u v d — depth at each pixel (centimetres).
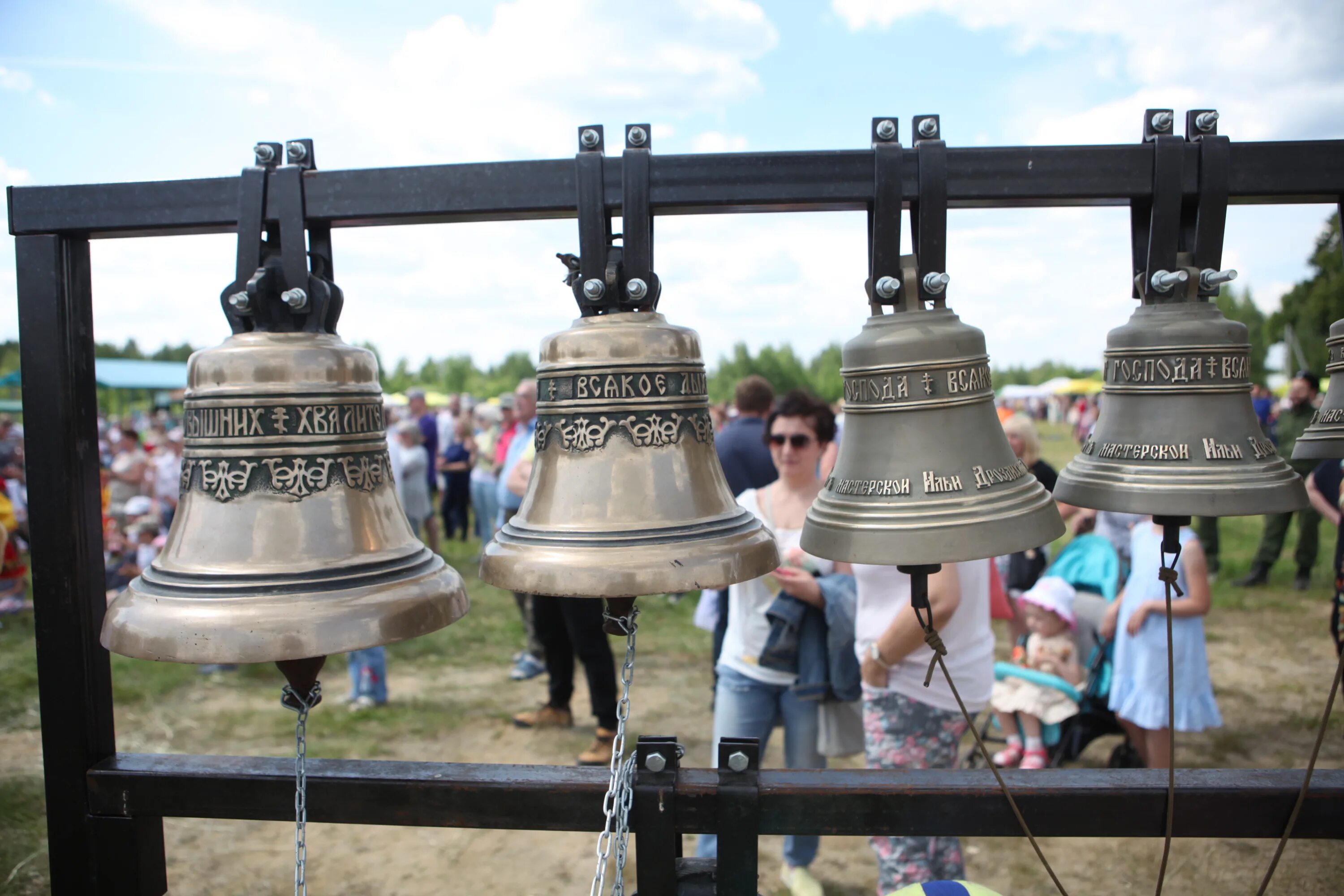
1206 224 136
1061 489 144
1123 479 133
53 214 149
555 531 123
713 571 118
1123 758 421
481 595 841
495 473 851
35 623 155
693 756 449
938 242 132
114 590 744
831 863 353
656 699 539
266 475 120
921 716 250
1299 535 800
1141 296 141
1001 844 364
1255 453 132
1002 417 462
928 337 124
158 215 146
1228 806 143
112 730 163
